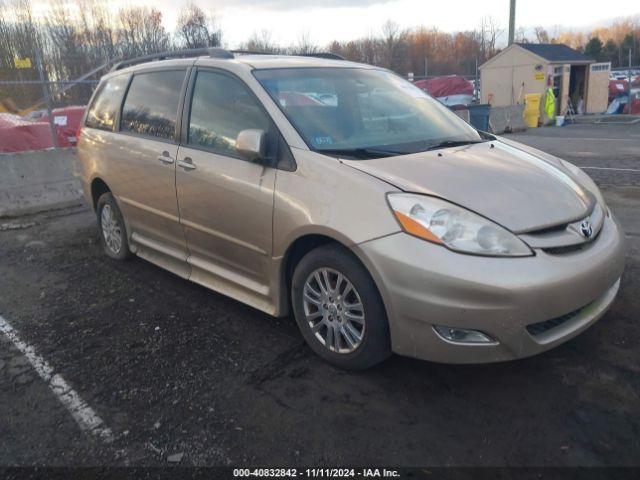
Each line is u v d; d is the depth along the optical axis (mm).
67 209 7883
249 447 2666
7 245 6148
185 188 4004
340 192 3059
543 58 20719
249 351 3551
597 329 3615
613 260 3096
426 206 2850
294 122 3477
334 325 3225
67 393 3170
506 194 3025
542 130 18250
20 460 2629
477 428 2730
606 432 2658
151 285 4746
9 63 17047
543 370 3182
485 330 2703
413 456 2566
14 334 3930
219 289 4012
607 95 23953
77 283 4871
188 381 3240
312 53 5020
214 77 4000
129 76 4965
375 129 3814
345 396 3025
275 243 3379
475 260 2697
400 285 2779
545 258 2777
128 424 2869
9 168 7410
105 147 4949
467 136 4109
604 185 8141
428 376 3174
